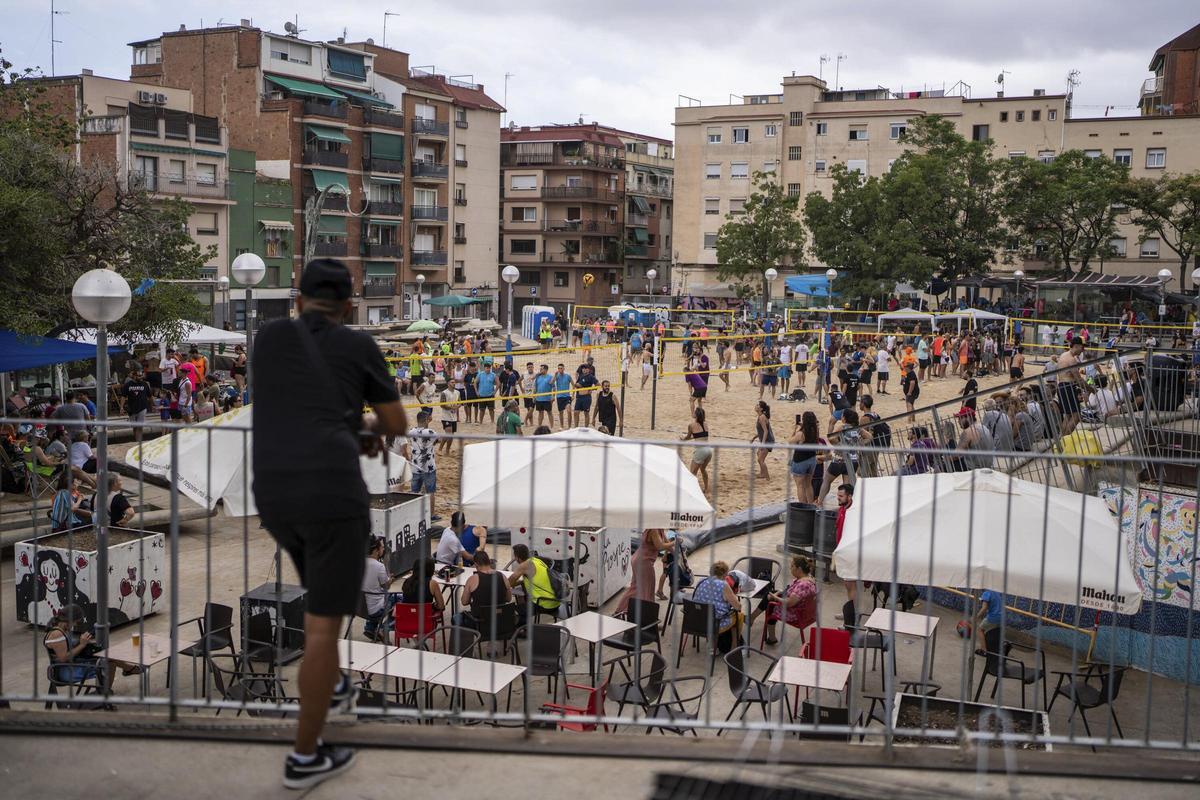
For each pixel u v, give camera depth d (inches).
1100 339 1919.3
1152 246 2780.5
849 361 1450.5
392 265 2945.4
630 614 437.1
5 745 169.2
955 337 1770.4
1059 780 163.9
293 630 402.0
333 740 168.2
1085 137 2913.4
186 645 368.5
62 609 354.0
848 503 534.0
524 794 155.3
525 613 454.9
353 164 2792.8
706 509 370.3
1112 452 482.9
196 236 2252.7
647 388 1550.2
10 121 880.9
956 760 168.1
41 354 778.8
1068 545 319.0
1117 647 442.6
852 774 164.1
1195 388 469.7
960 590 477.4
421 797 154.3
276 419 148.9
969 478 341.4
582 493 378.0
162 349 1192.2
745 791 157.9
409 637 420.8
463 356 1226.0
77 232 826.8
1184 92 2994.6
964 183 2544.3
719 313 2674.7
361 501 150.1
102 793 154.8
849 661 371.9
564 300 3560.5
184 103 2503.7
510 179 3558.1
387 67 3043.8
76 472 665.6
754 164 3253.0
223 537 632.4
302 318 154.6
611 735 173.2
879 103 3088.1
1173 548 426.3
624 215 3690.9
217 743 170.7
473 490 386.9
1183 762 167.9
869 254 2450.8
